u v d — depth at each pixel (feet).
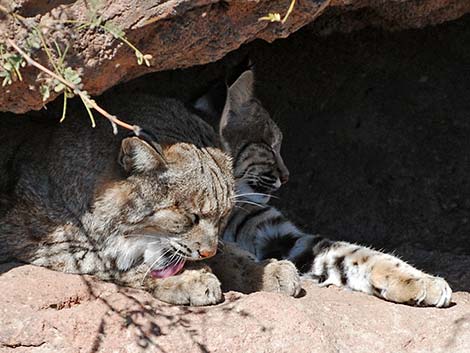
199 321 19.04
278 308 19.27
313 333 18.90
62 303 19.11
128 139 19.65
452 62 31.19
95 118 21.61
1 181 21.77
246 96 26.68
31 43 17.49
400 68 31.14
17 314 18.54
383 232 29.14
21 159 21.70
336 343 19.17
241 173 26.73
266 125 27.12
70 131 21.57
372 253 23.07
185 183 20.18
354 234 29.25
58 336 18.37
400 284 21.35
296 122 30.94
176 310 19.47
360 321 20.01
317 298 21.39
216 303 19.97
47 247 20.72
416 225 29.04
